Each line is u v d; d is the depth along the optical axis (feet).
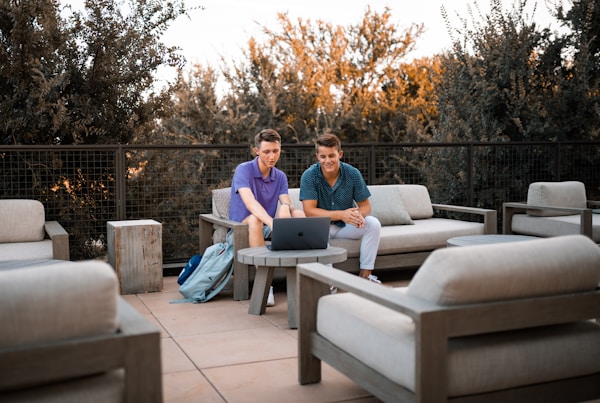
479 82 24.25
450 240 15.01
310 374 8.98
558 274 6.73
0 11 19.58
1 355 5.13
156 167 19.06
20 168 18.11
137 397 5.65
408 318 7.40
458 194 23.94
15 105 20.16
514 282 6.52
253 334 11.82
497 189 23.95
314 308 8.87
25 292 5.25
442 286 6.33
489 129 24.71
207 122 32.09
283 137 34.73
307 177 15.26
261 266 13.23
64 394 5.46
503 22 24.76
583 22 24.88
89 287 5.44
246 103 34.22
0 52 19.30
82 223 18.60
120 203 18.40
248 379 9.25
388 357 6.88
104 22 21.39
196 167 19.44
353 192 15.69
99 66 21.02
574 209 16.76
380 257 16.43
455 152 23.84
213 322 12.78
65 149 17.84
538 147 23.97
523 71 24.30
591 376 7.18
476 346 6.59
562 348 6.92
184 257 19.51
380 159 22.47
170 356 10.47
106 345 5.52
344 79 42.55
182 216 19.40
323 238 12.99
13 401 5.29
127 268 15.75
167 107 23.29
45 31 19.70
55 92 20.03
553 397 6.98
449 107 25.54
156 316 13.35
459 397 6.49
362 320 7.48
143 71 22.07
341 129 36.86
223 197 16.83
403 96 41.19
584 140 24.66
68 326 5.40
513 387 6.77
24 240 15.65
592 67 24.52
